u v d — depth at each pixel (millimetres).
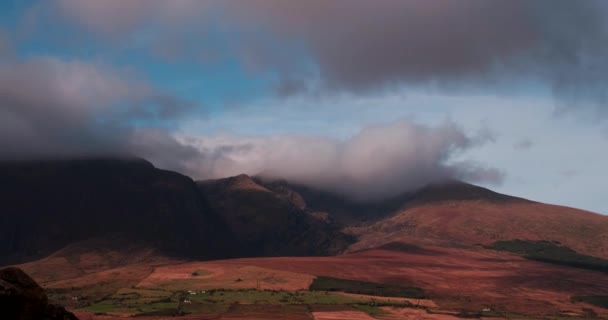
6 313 51375
